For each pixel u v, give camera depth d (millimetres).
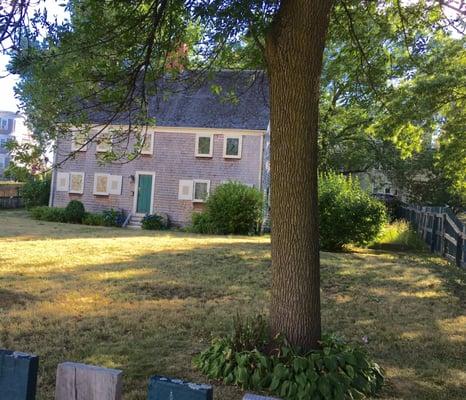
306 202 4801
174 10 5266
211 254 13867
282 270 4871
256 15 4312
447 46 14984
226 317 7359
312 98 4746
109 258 12875
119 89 6062
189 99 27828
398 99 14852
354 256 14859
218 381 4918
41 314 7215
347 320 7660
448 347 6551
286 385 4508
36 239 17125
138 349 5918
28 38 4656
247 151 25938
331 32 7695
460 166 18703
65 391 2238
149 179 27156
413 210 25312
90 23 5285
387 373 5543
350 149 33281
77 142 6305
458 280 11609
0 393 2242
